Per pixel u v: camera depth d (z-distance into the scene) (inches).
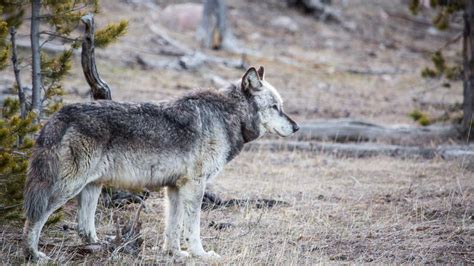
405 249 979.9
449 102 2369.6
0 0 1018.1
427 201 1216.2
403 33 3644.2
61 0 1025.5
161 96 2028.8
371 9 3927.2
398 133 1727.4
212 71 2495.1
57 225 1005.8
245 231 1032.8
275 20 3405.5
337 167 1496.1
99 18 2785.4
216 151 914.7
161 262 882.1
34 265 808.3
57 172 805.9
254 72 956.6
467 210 1147.3
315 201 1222.3
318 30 3427.7
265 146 1640.0
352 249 979.9
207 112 917.8
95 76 1031.6
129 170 859.4
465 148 1577.3
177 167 887.7
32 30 1017.5
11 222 961.5
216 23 2837.1
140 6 3147.1
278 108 975.0
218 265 871.1
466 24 1652.3
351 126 1737.2
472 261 928.3
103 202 1108.5
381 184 1359.5
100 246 893.8
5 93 1667.1
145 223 1055.0
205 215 1115.9
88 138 819.4
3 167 860.6
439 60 1734.7
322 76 2709.2
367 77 2802.7
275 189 1299.2
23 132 898.7
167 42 2723.9
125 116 853.2
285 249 954.7
